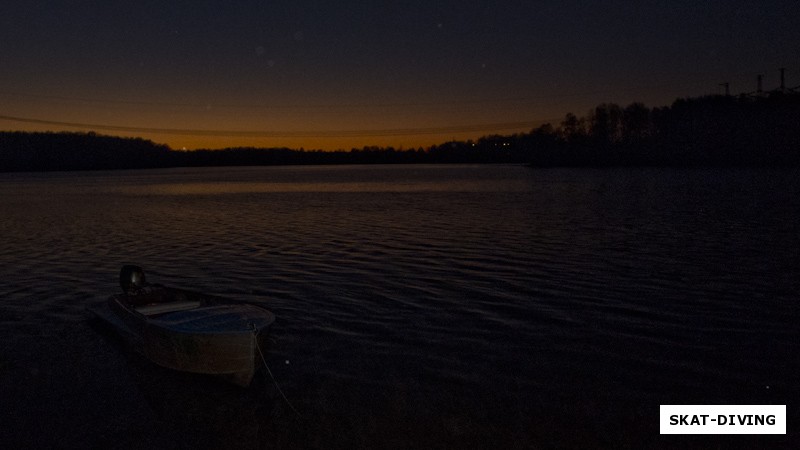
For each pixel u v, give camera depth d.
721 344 15.92
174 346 14.34
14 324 18.77
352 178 148.50
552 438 11.48
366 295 21.39
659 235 34.38
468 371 14.43
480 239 34.22
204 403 13.16
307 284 23.33
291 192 88.50
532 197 66.81
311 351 15.83
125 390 13.87
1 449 11.36
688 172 116.56
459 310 19.33
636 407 12.55
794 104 117.50
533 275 24.12
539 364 14.78
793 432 11.48
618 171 138.88
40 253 32.09
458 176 147.25
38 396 13.59
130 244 35.00
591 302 20.02
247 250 31.98
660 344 15.99
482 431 11.76
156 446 11.41
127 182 138.62
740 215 43.31
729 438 11.31
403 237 35.72
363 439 11.54
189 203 67.94
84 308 20.56
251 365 13.59
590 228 38.06
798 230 35.09
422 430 11.81
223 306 16.23
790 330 16.89
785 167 119.75
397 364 14.90
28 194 89.19
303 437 11.65
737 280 22.70
